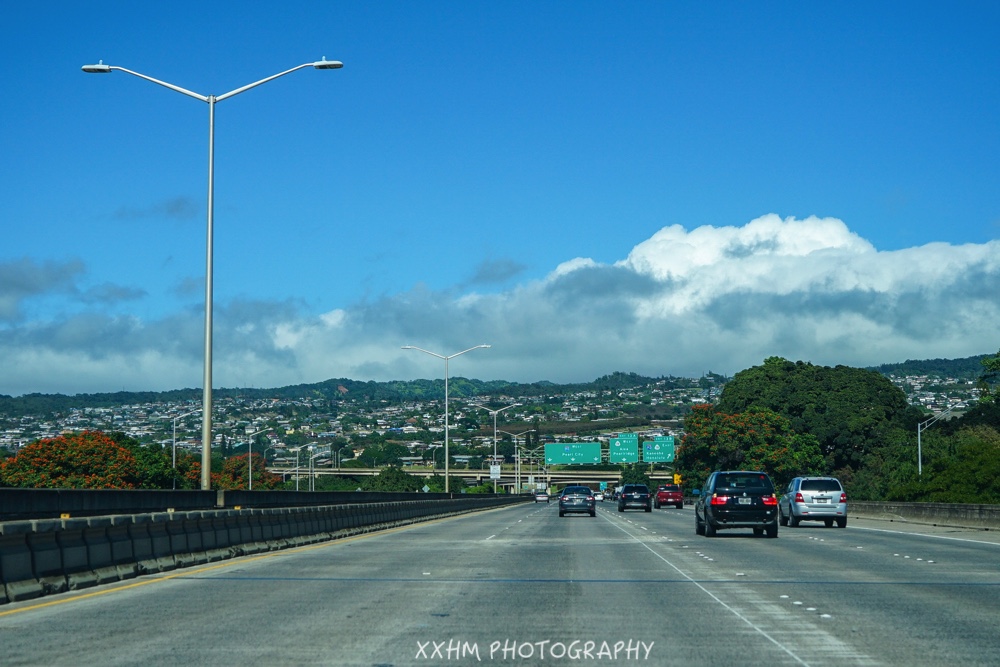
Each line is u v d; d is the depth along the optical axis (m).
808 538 31.38
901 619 12.90
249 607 14.07
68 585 15.88
